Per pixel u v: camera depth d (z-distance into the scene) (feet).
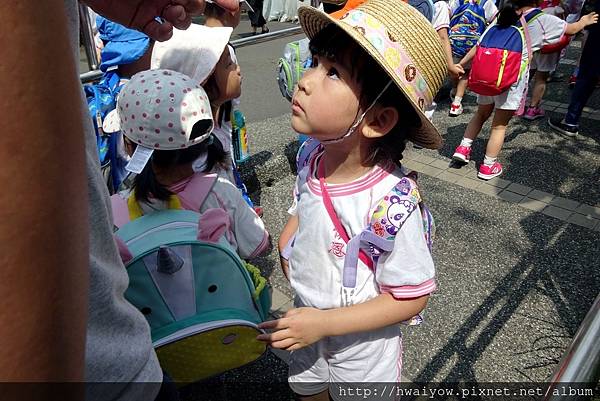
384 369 4.88
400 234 4.06
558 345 7.49
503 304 8.37
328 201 4.42
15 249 1.20
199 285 4.74
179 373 4.78
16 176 1.19
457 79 16.56
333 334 4.26
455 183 12.55
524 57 11.39
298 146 13.34
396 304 4.16
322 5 9.86
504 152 14.24
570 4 19.27
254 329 4.85
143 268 4.58
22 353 1.24
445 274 9.14
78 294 1.42
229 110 8.68
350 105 3.92
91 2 4.14
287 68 10.00
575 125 15.02
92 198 2.26
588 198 11.73
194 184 5.78
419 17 4.05
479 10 16.10
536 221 10.78
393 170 4.36
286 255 5.06
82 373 1.48
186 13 4.35
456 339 7.68
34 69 1.22
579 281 8.87
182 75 5.83
